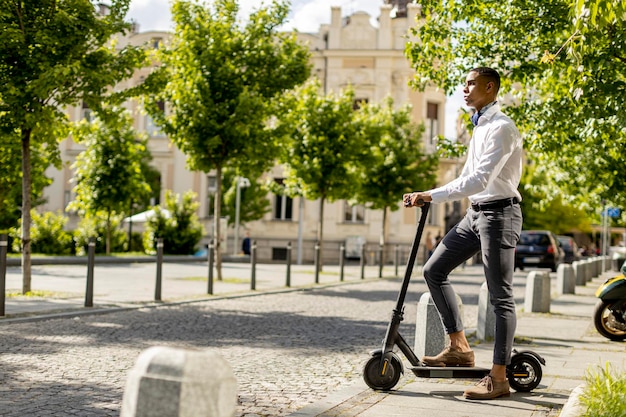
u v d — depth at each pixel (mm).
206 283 19594
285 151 24266
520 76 11367
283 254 45188
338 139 27078
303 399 5973
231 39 20203
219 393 2428
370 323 11820
